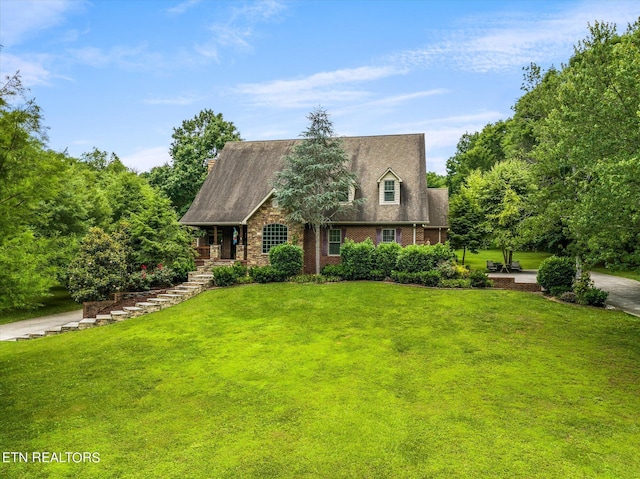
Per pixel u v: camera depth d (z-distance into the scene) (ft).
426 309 54.70
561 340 44.16
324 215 81.30
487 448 24.95
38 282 35.96
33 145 32.53
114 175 133.18
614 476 22.04
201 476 22.75
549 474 22.24
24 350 49.37
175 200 139.33
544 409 29.86
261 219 83.05
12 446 26.58
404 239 80.84
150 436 27.53
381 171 87.45
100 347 47.88
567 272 61.00
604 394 32.07
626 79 37.06
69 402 33.42
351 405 31.17
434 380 35.35
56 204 77.25
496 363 38.60
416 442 25.79
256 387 35.01
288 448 25.46
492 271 114.21
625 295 68.64
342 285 66.90
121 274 68.69
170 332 51.34
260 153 99.66
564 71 91.15
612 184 33.37
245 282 71.72
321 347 44.21
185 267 76.13
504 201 111.24
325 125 75.20
